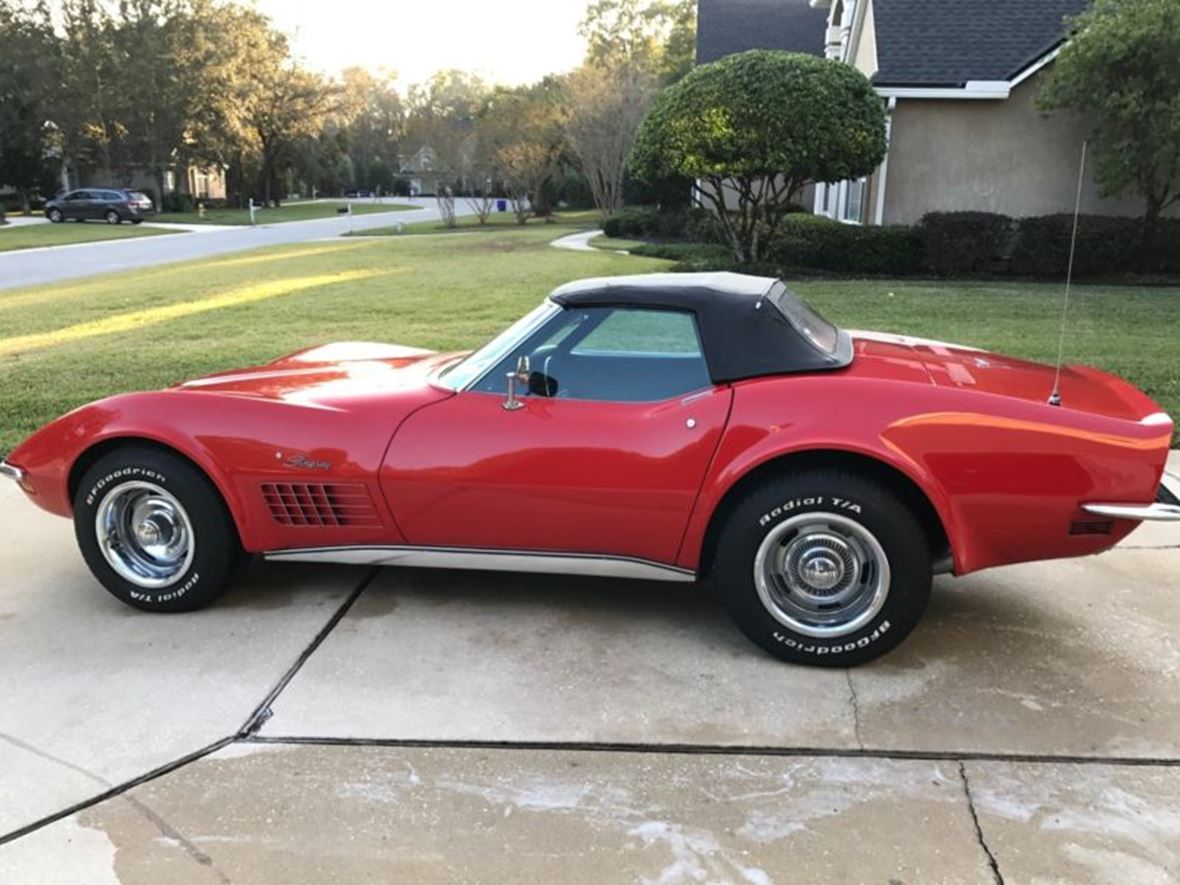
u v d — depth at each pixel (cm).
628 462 327
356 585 401
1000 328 996
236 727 294
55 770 272
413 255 2117
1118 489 305
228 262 2088
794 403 318
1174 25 1273
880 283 1445
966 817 250
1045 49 1508
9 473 384
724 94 1391
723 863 233
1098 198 1564
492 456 336
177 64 5247
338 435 347
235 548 370
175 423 355
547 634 356
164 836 244
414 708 304
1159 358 822
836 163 1397
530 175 3681
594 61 6200
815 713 300
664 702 307
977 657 336
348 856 237
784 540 324
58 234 3472
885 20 1659
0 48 4947
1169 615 367
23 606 382
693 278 365
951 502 310
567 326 346
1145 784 263
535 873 230
